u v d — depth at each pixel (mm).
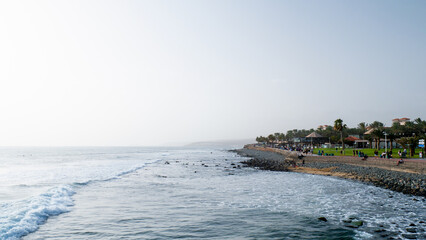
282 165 55875
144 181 32625
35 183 29172
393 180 29625
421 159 41312
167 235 12789
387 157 45812
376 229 13734
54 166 55750
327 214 16922
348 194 23938
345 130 130625
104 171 44156
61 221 14938
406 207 18859
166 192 24891
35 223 14242
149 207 18672
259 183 31391
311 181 33094
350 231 13406
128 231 13336
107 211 17391
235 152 159125
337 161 51375
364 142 97125
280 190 26250
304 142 134500
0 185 27562
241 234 12977
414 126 91688
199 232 13258
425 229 13711
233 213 17062
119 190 25625
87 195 22797
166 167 55219
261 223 14852
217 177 37719
